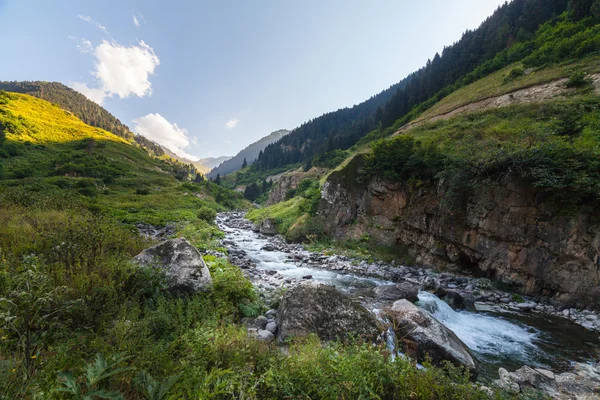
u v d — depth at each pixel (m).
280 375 3.14
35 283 2.96
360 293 11.77
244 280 8.12
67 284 4.32
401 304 8.08
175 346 3.71
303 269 16.58
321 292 6.80
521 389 5.37
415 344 6.17
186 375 2.79
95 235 6.27
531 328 9.09
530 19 51.91
